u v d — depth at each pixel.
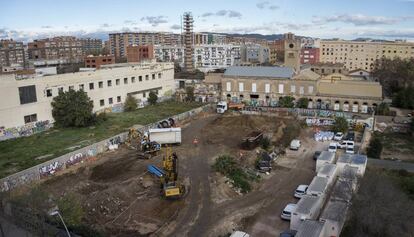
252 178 44.16
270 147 55.97
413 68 102.06
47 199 31.75
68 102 65.19
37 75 68.12
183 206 37.31
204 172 45.88
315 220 31.30
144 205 37.25
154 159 50.28
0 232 30.61
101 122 69.62
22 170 44.75
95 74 75.62
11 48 184.12
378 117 71.56
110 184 41.75
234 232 30.58
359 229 31.91
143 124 68.19
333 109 80.38
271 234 32.62
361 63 173.50
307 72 86.88
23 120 62.41
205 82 99.12
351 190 35.62
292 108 81.19
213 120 73.88
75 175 45.12
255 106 85.56
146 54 166.62
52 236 28.05
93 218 34.50
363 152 53.44
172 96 95.81
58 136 60.56
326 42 177.62
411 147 57.06
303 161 51.38
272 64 136.00
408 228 31.00
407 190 39.91
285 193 40.91
